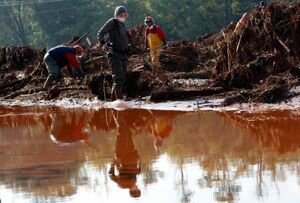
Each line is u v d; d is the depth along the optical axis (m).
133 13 80.12
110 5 82.62
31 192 5.93
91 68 15.82
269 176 5.88
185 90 11.77
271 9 13.20
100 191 5.82
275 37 12.79
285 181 5.67
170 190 5.70
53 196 5.75
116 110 11.62
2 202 5.66
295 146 7.19
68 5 88.31
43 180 6.38
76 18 86.19
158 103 11.77
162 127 9.34
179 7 76.81
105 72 13.96
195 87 12.15
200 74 14.58
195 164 6.63
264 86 11.14
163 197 5.50
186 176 6.15
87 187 5.99
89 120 10.72
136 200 5.48
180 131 8.84
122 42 12.48
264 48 12.84
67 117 11.33
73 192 5.84
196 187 5.71
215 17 75.44
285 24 12.99
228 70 12.78
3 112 12.78
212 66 15.25
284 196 5.25
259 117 9.42
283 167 6.19
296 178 5.74
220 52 13.34
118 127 9.73
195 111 10.62
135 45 18.08
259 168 6.22
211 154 7.09
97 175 6.46
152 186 5.87
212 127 8.93
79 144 8.47
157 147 7.81
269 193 5.36
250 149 7.21
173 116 10.30
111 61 12.48
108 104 12.52
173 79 14.07
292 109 9.88
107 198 5.59
